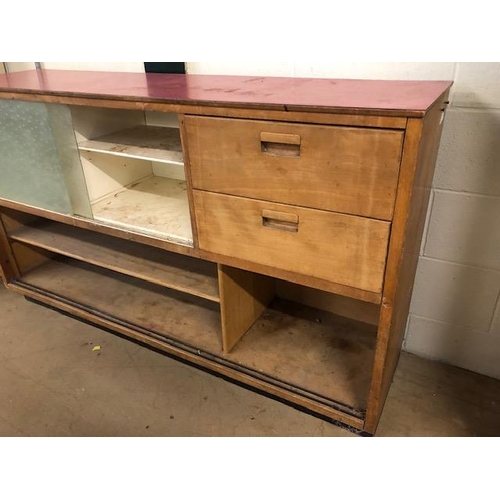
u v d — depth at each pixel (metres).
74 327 1.89
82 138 1.49
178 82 1.43
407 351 1.70
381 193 0.97
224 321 1.49
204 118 1.11
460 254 1.44
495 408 1.44
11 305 2.04
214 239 1.28
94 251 1.77
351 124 0.94
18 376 1.63
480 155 1.30
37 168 1.55
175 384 1.58
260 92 1.18
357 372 1.47
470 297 1.49
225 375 1.55
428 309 1.58
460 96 1.26
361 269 1.08
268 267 1.22
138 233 1.44
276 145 1.06
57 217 1.63
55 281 2.01
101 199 1.63
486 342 1.52
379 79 1.36
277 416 1.44
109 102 1.25
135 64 1.75
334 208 1.04
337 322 1.72
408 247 1.09
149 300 1.86
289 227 1.14
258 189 1.12
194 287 1.52
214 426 1.41
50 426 1.43
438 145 1.27
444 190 1.38
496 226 1.36
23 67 2.00
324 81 1.35
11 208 1.87
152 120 1.73
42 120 1.43
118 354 1.73
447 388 1.52
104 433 1.40
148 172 1.83
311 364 1.51
